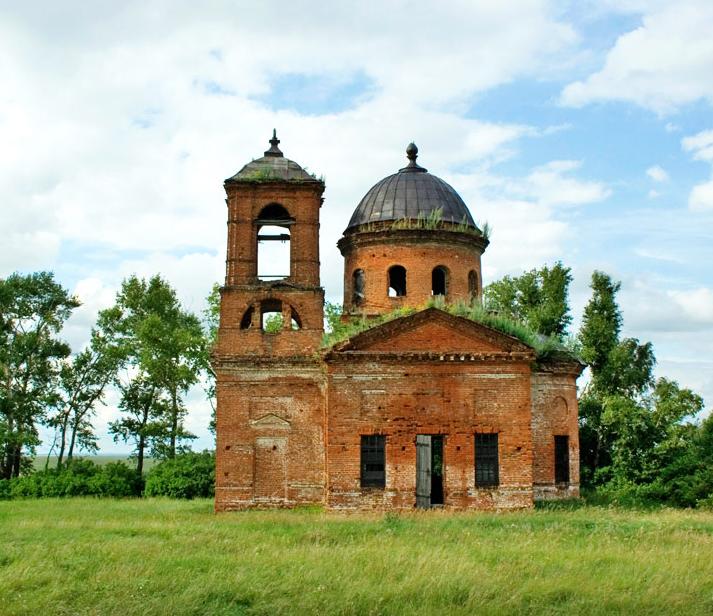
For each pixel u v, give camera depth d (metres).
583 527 26.47
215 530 26.02
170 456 57.16
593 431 45.34
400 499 31.00
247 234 34.69
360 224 38.22
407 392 31.56
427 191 38.50
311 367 34.06
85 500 44.81
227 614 16.44
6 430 52.66
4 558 21.20
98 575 18.89
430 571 18.75
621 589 17.84
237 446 33.56
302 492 33.47
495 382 31.88
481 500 31.16
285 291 34.38
